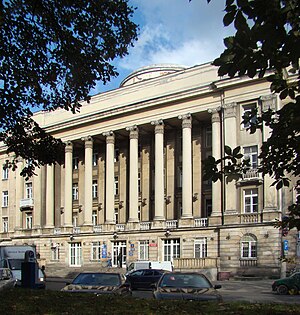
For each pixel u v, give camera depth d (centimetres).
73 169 6253
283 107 730
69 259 5731
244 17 550
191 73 5006
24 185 6469
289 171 816
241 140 4544
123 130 5522
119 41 1602
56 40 1552
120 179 5806
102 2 1497
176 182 5300
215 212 4622
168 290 1334
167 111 5125
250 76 612
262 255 4234
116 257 5316
